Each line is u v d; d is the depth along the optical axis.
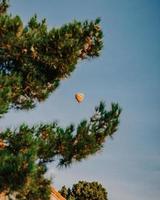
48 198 9.03
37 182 8.85
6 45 10.69
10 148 9.70
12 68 11.28
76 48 10.30
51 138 9.73
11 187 8.27
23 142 9.47
